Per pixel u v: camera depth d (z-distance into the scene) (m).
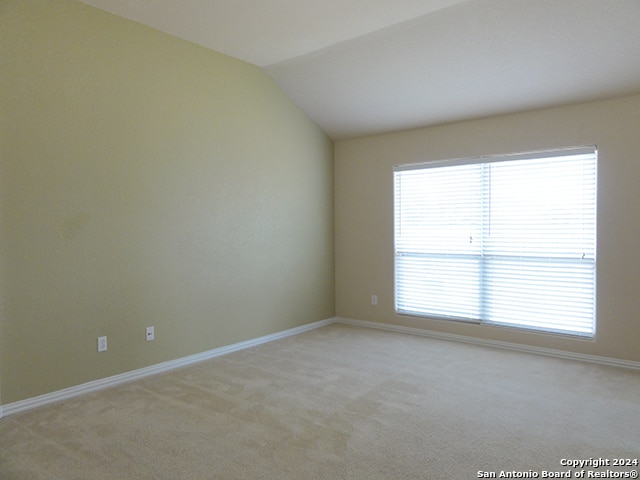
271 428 2.70
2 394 2.90
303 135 5.18
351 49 3.98
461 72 3.92
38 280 3.05
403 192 5.11
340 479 2.16
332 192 5.65
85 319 3.30
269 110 4.75
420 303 5.04
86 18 3.26
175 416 2.88
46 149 3.07
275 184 4.84
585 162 3.97
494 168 4.46
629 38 3.23
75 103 3.21
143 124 3.64
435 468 2.25
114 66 3.44
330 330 5.27
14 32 2.90
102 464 2.31
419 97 4.39
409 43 3.74
